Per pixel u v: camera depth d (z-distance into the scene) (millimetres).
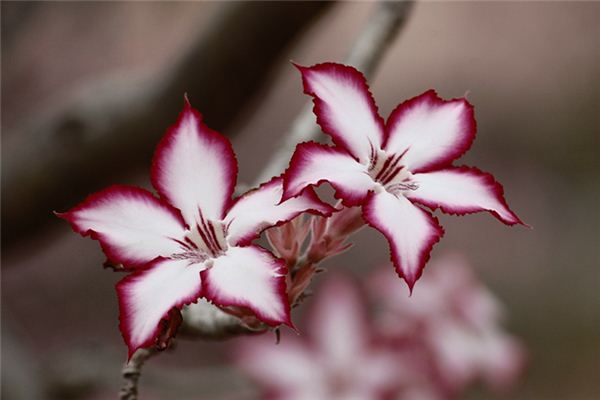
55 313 1290
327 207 444
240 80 747
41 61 1293
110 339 1247
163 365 1215
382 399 780
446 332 807
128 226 449
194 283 436
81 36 1312
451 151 460
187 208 451
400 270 436
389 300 818
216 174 453
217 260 439
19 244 851
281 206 446
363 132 455
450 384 793
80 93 807
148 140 780
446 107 465
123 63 1325
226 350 1244
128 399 480
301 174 440
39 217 817
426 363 794
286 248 467
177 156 455
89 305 1312
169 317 439
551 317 1485
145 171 814
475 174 458
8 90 1278
